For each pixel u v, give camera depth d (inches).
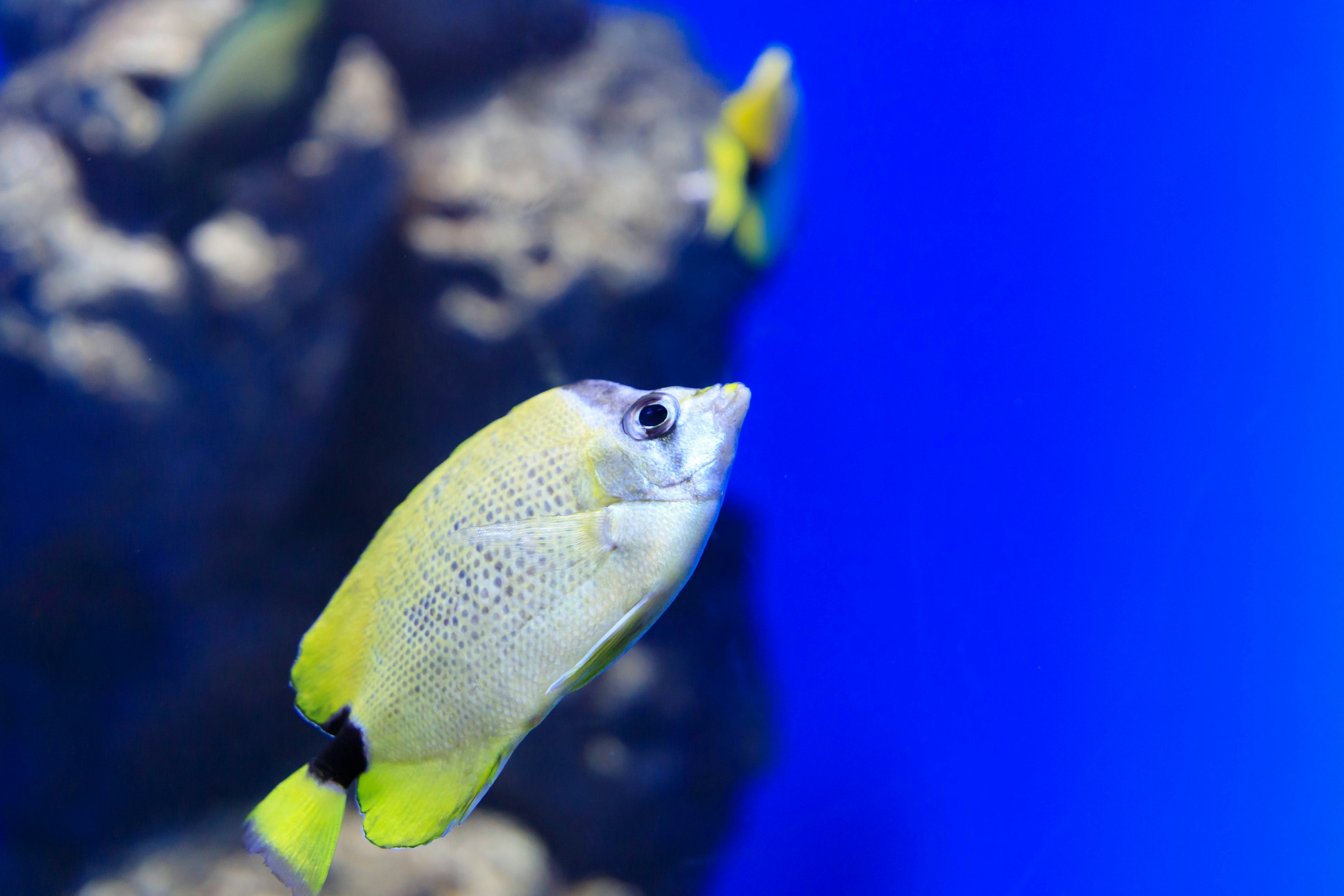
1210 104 55.3
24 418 44.6
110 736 49.9
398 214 48.7
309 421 48.8
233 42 42.6
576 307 49.7
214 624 49.6
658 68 58.8
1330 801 49.9
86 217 45.5
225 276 44.8
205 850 47.4
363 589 16.5
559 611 16.1
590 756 52.2
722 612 59.4
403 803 16.2
